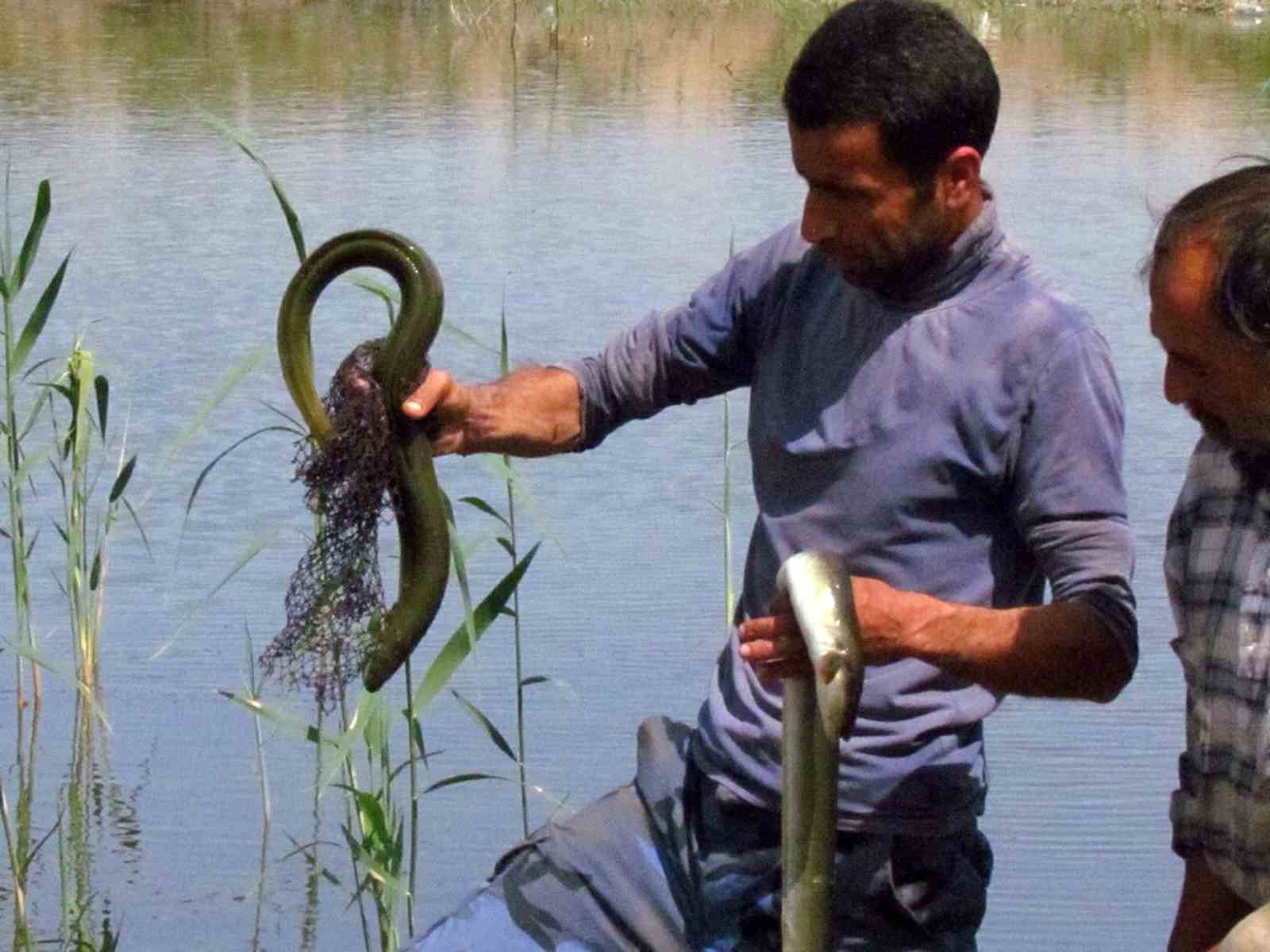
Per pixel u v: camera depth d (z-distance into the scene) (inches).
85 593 265.3
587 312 378.6
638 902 148.3
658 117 596.7
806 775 122.8
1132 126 576.7
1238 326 102.7
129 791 238.5
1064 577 133.0
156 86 629.9
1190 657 116.1
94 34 750.5
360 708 184.7
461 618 271.9
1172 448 323.0
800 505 142.6
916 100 132.1
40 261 416.5
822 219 136.3
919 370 137.4
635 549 288.8
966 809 142.1
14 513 250.1
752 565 146.1
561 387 153.7
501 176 502.9
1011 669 130.0
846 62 132.9
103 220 452.1
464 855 221.9
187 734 248.5
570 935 148.4
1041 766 237.3
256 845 227.9
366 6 850.8
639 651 260.4
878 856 140.0
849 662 114.6
